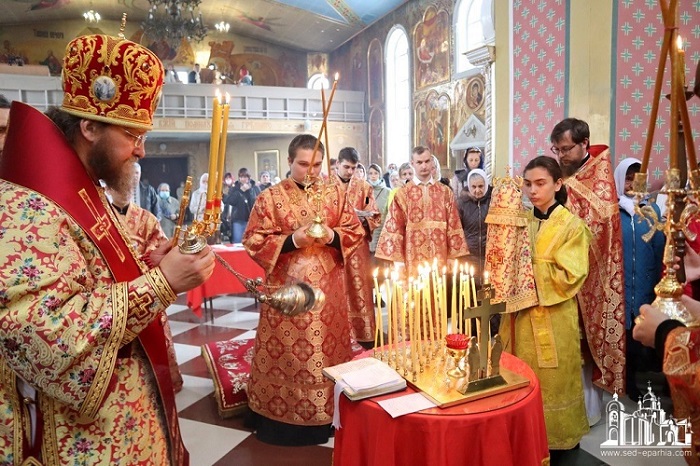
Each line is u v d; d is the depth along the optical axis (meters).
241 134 15.95
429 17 13.16
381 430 1.43
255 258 2.43
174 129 14.28
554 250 2.17
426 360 1.77
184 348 4.05
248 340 3.62
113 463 0.97
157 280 0.94
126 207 2.62
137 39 17.38
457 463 1.39
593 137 3.51
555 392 2.22
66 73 0.98
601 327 2.48
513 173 4.16
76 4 15.59
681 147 2.42
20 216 0.87
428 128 13.52
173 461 1.12
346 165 4.14
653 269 2.78
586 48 3.50
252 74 18.70
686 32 3.44
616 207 2.48
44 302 0.84
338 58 18.33
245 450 2.46
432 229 3.65
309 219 2.43
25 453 0.93
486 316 1.56
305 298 1.15
